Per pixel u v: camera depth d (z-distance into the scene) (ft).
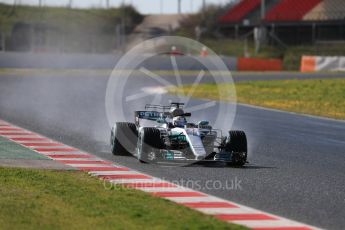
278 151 183.01
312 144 199.21
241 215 106.22
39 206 106.83
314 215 109.09
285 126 246.47
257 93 395.75
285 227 99.14
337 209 114.11
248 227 98.27
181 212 104.37
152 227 94.48
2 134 202.28
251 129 234.79
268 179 139.54
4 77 464.65
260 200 119.44
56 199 112.47
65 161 156.04
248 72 633.20
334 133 228.02
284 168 154.40
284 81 486.79
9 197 113.19
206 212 107.45
